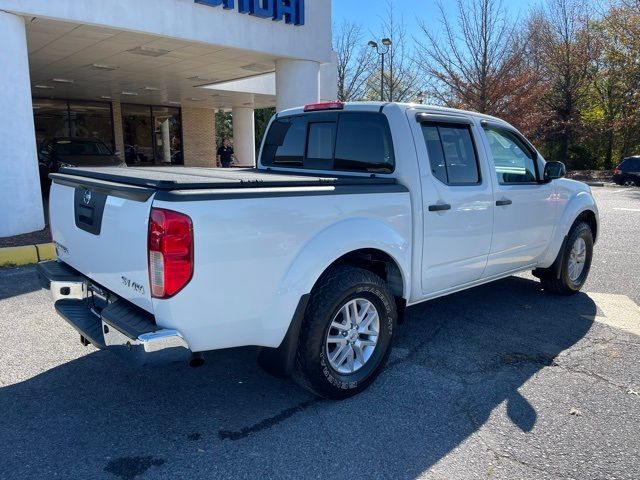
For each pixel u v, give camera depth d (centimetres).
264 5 1134
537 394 363
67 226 373
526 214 504
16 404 344
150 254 274
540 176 535
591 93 3375
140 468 280
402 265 384
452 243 427
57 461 284
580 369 403
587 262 611
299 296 318
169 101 2181
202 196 276
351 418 331
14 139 820
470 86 2309
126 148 2278
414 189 390
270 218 302
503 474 278
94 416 331
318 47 1242
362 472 279
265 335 312
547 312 537
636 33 2914
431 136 417
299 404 349
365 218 356
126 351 277
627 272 710
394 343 452
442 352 434
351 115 430
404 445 303
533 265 541
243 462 286
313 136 462
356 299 350
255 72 1460
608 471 280
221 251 282
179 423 324
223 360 417
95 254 332
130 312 299
